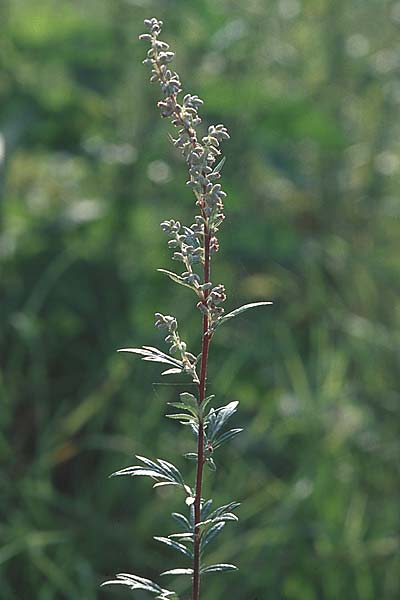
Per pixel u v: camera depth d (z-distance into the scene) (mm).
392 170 5863
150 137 5086
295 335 5324
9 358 4918
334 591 4082
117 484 4449
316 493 4312
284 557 4148
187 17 5168
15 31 5195
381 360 5137
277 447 4645
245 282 5363
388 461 4617
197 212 5133
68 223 4969
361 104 5949
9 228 5078
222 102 5152
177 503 4312
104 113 5215
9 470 4469
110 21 5219
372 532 4324
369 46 6137
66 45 5184
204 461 2107
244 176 5543
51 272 4973
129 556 4211
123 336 4898
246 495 4461
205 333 2037
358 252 5652
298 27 5910
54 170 5426
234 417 4777
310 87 5902
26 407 4793
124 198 5094
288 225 5441
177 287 5105
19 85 5176
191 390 4809
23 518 4219
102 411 4719
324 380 4891
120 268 5074
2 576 4051
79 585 4105
